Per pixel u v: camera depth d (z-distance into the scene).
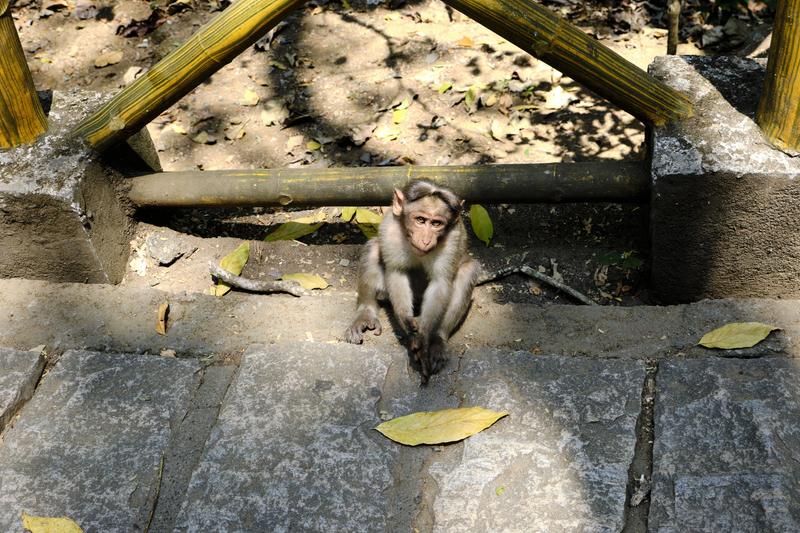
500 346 2.36
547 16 2.43
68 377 2.34
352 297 2.52
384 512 2.07
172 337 2.42
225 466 2.15
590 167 2.62
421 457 2.15
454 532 2.04
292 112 3.28
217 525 2.07
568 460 2.12
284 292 2.62
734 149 2.42
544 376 2.26
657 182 2.43
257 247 2.82
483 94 3.28
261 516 2.08
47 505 2.12
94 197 2.62
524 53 3.43
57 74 3.44
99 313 2.48
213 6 3.66
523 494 2.07
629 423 2.16
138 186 2.74
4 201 2.55
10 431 2.26
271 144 3.19
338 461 2.15
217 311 2.48
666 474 2.08
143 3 3.67
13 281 2.56
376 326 2.43
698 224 2.47
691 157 2.42
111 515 2.11
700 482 2.06
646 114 2.50
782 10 2.29
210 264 2.67
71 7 3.69
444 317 2.39
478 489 2.09
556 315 2.40
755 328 2.29
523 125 3.20
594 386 2.23
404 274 2.49
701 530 2.00
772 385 2.19
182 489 2.15
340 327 2.44
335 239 2.91
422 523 2.06
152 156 2.88
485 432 2.17
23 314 2.48
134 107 2.57
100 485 2.15
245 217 2.97
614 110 3.23
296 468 2.14
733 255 2.50
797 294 2.53
